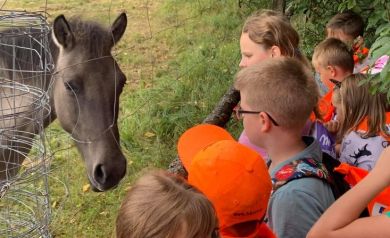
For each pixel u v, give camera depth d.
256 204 1.57
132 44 8.16
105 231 4.06
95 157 3.18
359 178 1.83
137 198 1.28
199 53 7.06
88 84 3.19
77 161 4.80
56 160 4.74
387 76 2.12
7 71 3.05
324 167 1.80
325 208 1.70
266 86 1.83
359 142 2.54
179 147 2.10
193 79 6.18
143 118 5.39
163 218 1.23
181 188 1.31
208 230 1.28
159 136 5.18
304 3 4.87
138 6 10.12
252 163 1.59
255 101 1.86
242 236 1.61
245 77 1.91
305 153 1.83
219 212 1.56
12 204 3.06
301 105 1.82
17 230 2.71
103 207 4.33
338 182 1.82
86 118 3.20
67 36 3.20
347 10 4.09
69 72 3.18
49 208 2.50
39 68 3.10
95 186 3.21
